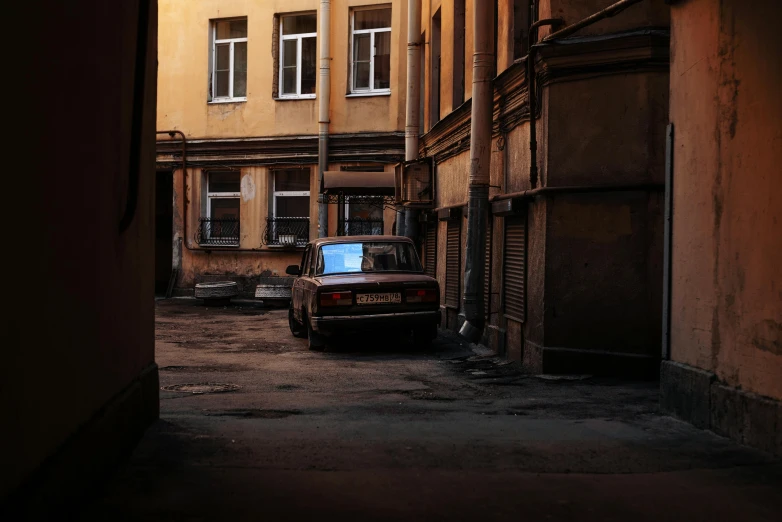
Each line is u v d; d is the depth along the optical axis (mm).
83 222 3826
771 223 5254
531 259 11125
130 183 4766
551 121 10383
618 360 10133
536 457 5098
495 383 9961
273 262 24594
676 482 4457
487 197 12703
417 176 18328
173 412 7188
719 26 6082
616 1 10148
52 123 3270
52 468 3250
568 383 9828
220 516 3701
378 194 20031
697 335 6434
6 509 2701
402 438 5754
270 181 24672
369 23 23516
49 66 3219
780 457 5047
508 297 12320
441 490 4227
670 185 7004
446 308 16828
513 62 12266
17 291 2881
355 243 14242
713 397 6023
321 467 4715
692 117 6578
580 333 10352
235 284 23766
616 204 10117
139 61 4867
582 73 10164
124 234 4906
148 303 5910
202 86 25188
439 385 9852
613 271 10148
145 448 5094
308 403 8219
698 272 6418
